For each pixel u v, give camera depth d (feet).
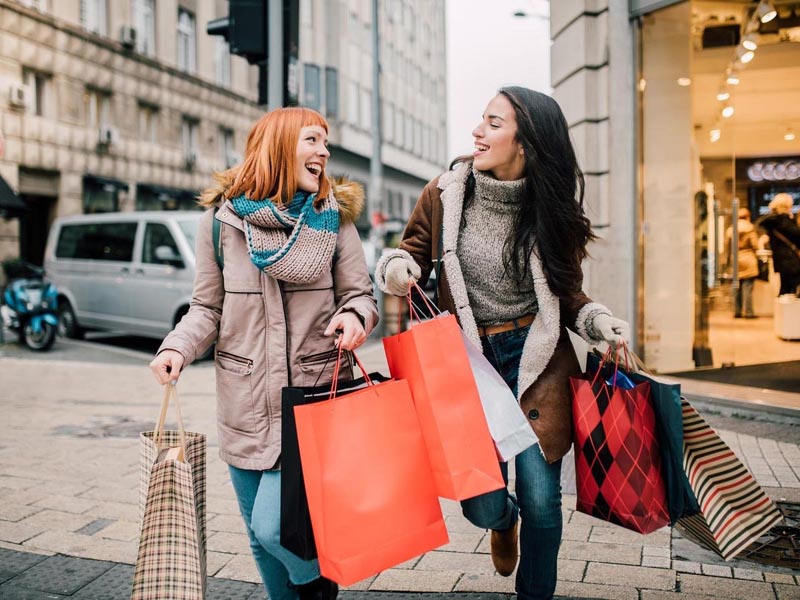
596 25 24.13
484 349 7.89
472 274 7.84
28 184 59.31
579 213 7.57
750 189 24.00
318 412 6.17
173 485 5.97
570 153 7.53
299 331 7.03
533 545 7.62
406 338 6.63
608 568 9.99
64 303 39.88
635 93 23.38
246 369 6.96
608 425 7.20
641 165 23.59
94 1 65.87
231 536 11.55
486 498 7.41
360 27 125.08
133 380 27.27
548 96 7.58
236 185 6.96
